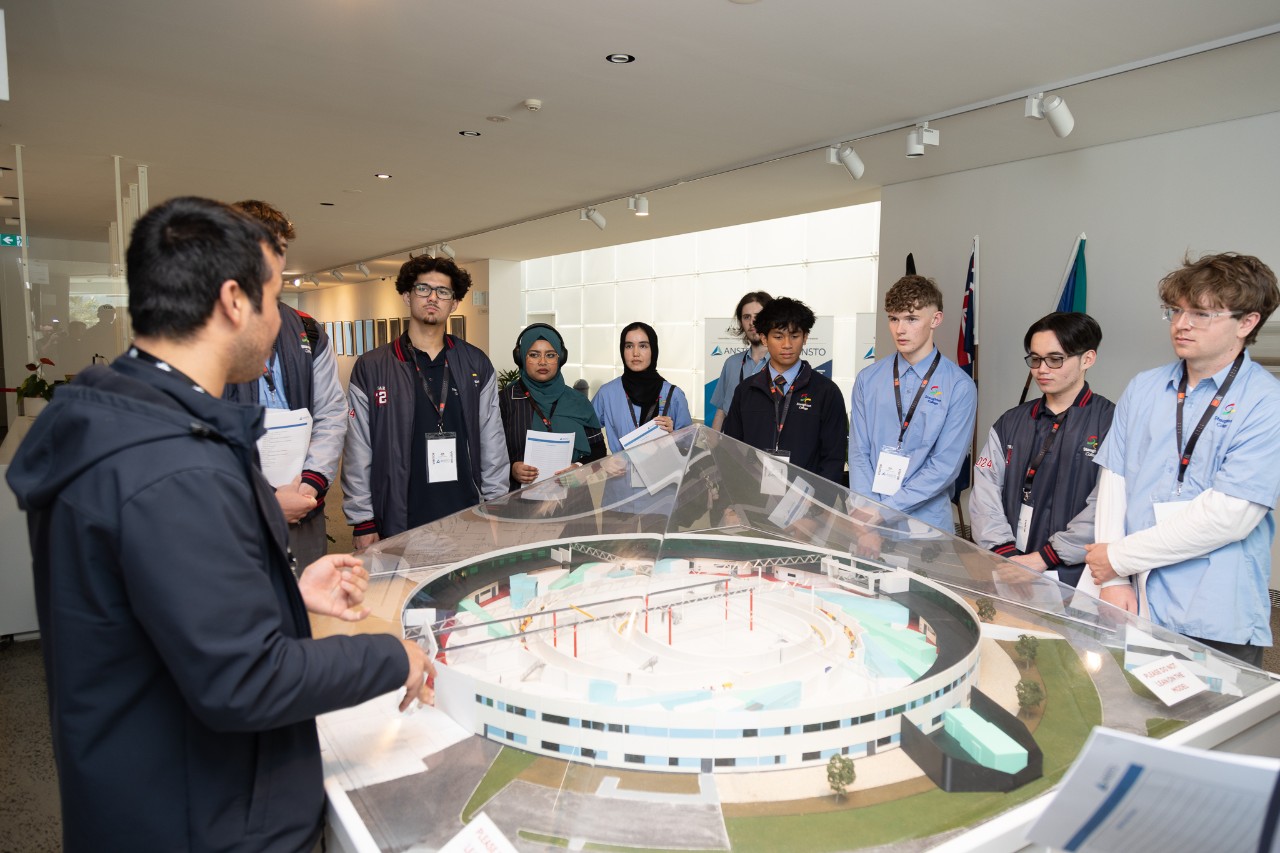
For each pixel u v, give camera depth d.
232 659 0.82
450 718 1.22
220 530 0.83
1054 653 1.40
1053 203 5.05
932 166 5.49
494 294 11.86
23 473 0.90
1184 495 1.76
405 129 4.84
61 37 3.40
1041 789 1.00
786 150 5.26
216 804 0.92
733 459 1.97
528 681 1.23
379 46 3.50
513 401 3.14
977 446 5.59
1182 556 1.71
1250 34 3.16
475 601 1.60
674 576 1.72
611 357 11.34
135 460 0.82
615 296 11.14
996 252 5.41
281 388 2.18
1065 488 2.22
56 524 0.86
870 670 1.26
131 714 0.89
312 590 1.18
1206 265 1.71
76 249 10.01
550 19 3.19
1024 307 5.25
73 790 0.90
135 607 0.82
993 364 5.48
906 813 0.97
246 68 3.79
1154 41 3.30
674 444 2.01
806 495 1.93
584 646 1.38
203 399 0.89
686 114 4.47
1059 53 3.46
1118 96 3.90
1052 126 3.96
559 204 7.33
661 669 1.28
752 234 9.07
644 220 8.07
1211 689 1.28
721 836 0.92
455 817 0.97
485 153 5.42
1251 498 1.64
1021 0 2.95
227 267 0.91
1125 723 1.16
